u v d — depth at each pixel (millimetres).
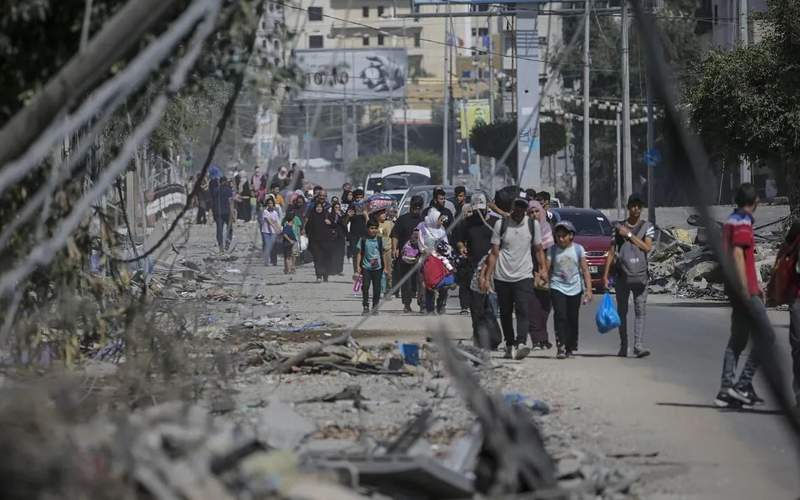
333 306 56500
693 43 144000
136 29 17703
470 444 18203
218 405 25000
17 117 17578
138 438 14438
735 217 27625
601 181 173250
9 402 13914
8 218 23922
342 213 79438
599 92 172000
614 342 42594
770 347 27719
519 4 97188
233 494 14609
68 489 12898
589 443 23812
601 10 101562
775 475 21344
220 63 23484
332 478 16516
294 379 31594
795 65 68312
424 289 52844
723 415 27125
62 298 25938
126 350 27406
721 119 70500
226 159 41406
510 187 38688
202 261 72375
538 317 40094
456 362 17266
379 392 29609
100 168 28547
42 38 21922
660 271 70812
